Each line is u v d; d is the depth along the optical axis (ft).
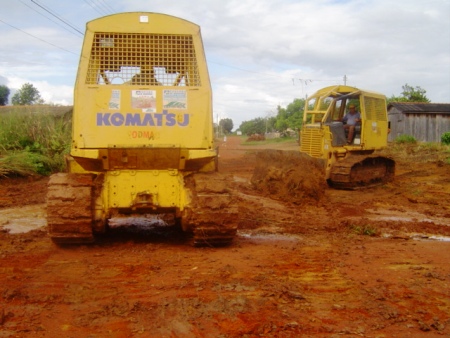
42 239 27.40
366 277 20.85
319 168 51.03
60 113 69.46
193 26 26.03
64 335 14.48
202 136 25.16
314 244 27.37
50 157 59.88
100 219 25.09
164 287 18.86
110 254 24.14
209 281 19.58
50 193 24.03
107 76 25.22
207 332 14.84
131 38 25.54
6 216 35.24
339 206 42.80
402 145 109.50
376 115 59.31
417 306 17.42
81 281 19.56
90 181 24.76
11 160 55.06
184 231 28.50
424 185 59.47
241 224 32.86
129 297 17.74
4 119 63.05
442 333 15.14
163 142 24.84
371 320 16.01
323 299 17.93
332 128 55.93
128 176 25.36
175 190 25.68
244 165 86.43
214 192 25.04
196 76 25.70
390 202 45.96
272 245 26.91
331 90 57.26
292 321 15.74
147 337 14.47
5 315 15.71
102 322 15.44
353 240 28.68
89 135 24.40
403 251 25.76
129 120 24.66
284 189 46.32
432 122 130.21
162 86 25.09
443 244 27.84
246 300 17.16
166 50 25.75
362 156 55.88
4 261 22.36
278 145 184.14
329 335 14.80
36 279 19.70
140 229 30.94
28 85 188.03
